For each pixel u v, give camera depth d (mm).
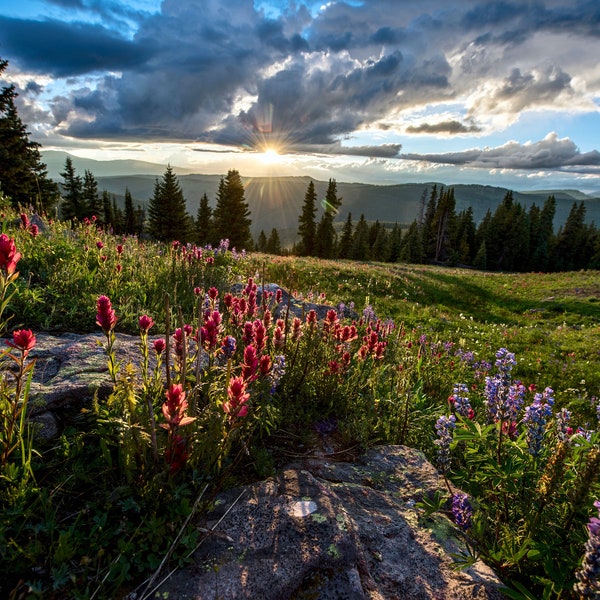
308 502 2625
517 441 3104
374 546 2518
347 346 5012
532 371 11500
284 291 10102
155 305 5883
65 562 1924
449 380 7359
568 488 2686
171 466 2285
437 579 2344
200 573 2041
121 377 2666
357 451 3814
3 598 1729
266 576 2068
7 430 2158
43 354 3678
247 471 3023
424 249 85312
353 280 22656
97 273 6422
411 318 17016
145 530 2094
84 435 2598
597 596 1872
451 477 3551
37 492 2188
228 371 2836
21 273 5727
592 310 22875
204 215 67250
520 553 2373
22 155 29000
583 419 7621
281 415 3748
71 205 59219
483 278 35656
